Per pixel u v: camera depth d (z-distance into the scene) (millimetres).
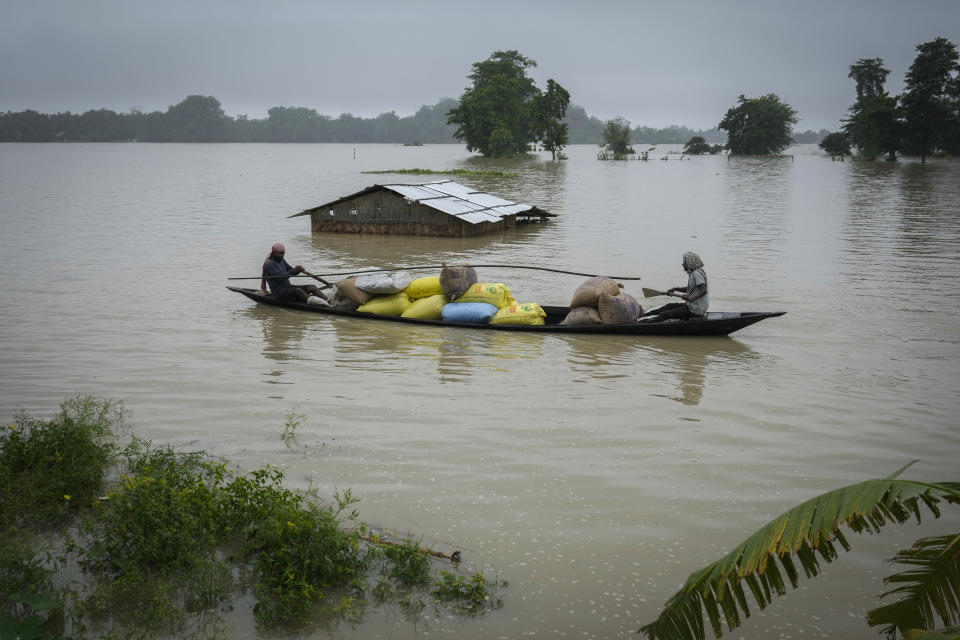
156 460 7332
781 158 125375
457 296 13883
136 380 10320
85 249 22828
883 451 7977
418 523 6410
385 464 7566
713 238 26094
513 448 8008
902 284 17625
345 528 6242
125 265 20062
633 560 5875
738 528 6348
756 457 7820
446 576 5492
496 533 6266
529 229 29047
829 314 14633
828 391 9992
